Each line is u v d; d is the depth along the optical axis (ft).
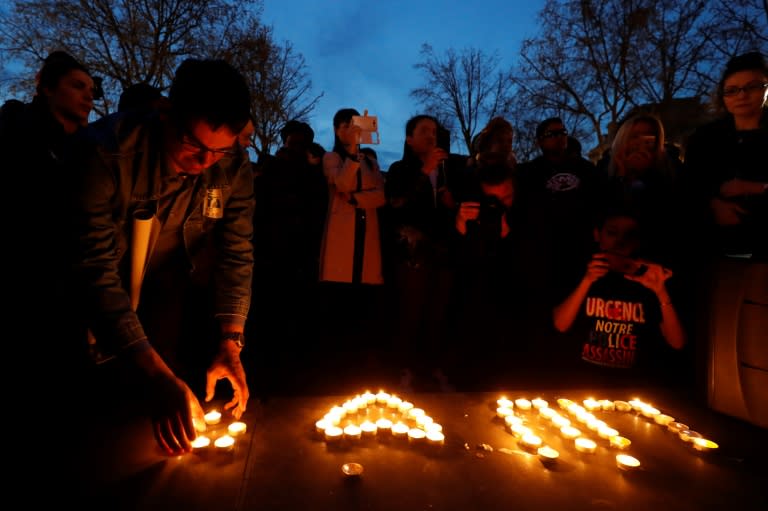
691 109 56.54
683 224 9.68
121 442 5.41
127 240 6.43
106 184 5.64
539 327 10.72
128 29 61.05
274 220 15.25
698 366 7.22
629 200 9.69
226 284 7.07
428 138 12.02
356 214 12.91
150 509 4.17
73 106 9.62
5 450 5.27
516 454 5.43
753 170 9.02
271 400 6.71
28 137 9.04
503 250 11.89
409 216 12.16
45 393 6.81
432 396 7.07
